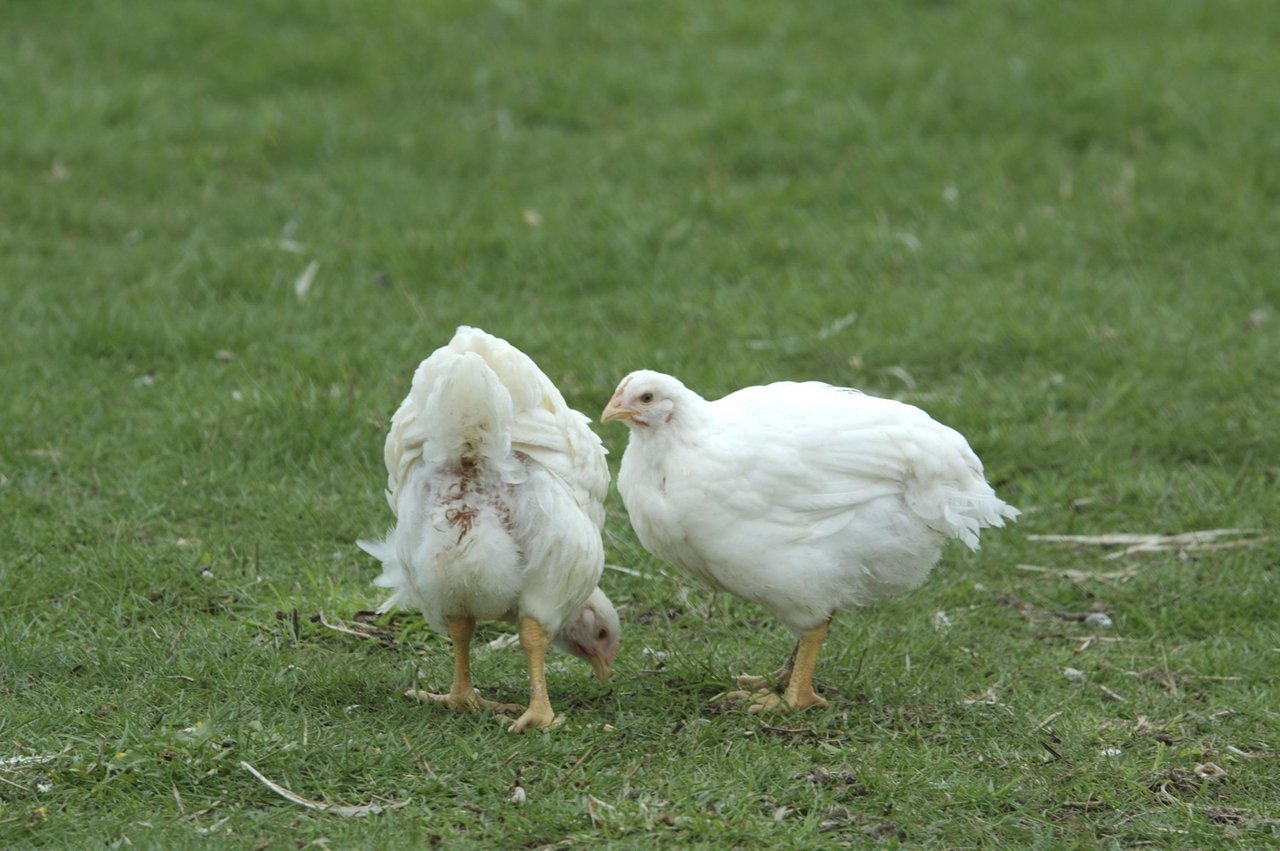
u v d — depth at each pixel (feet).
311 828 29.48
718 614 42.70
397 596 36.17
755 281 67.87
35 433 50.98
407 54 92.02
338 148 80.79
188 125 82.07
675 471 36.40
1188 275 67.67
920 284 67.67
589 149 81.97
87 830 29.27
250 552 44.24
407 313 63.26
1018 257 70.33
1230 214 72.64
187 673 36.35
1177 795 32.81
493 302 64.69
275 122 82.07
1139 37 95.50
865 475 35.99
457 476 33.60
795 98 85.97
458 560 33.27
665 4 100.63
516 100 87.25
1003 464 52.49
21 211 72.02
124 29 92.58
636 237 70.74
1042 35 95.96
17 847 28.63
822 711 36.32
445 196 76.18
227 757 31.76
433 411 32.12
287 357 58.03
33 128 79.61
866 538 36.01
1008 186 77.05
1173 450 53.67
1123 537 47.75
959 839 30.58
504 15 98.43
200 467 49.37
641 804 30.45
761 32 97.25
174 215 73.00
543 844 29.45
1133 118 83.30
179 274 66.08
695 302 65.67
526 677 38.45
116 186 75.92
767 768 32.50
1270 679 39.29
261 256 68.18
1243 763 34.50
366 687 36.32
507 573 33.68
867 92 87.45
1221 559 46.24
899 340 61.57
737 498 35.73
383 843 28.91
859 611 43.34
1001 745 35.01
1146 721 36.50
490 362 33.60
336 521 46.52
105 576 41.96
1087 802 32.24
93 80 86.12
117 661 36.96
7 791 30.53
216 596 41.65
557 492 34.04
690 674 38.22
